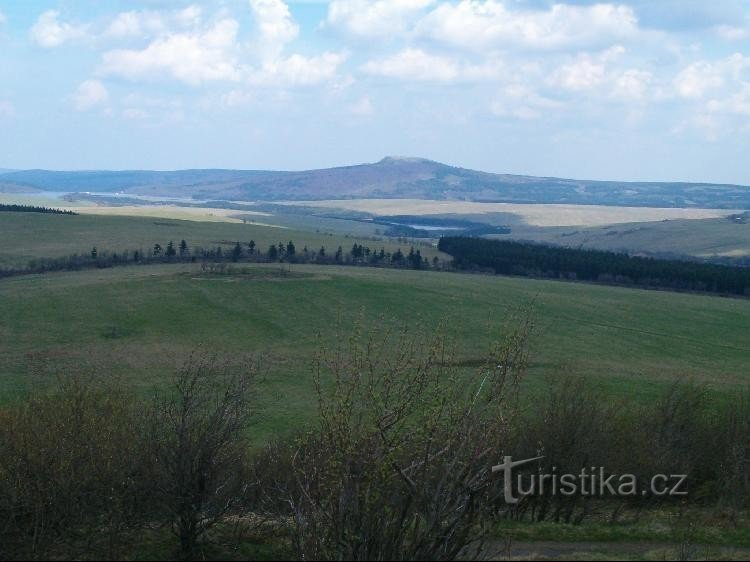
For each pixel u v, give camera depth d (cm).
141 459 1431
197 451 1374
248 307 7669
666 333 7406
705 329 7662
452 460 1027
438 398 1022
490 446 1032
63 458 1444
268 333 6900
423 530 1020
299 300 7975
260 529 1483
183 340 6569
